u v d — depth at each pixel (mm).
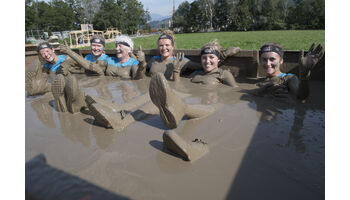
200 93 4301
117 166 2027
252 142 2404
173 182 1797
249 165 2002
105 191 1702
